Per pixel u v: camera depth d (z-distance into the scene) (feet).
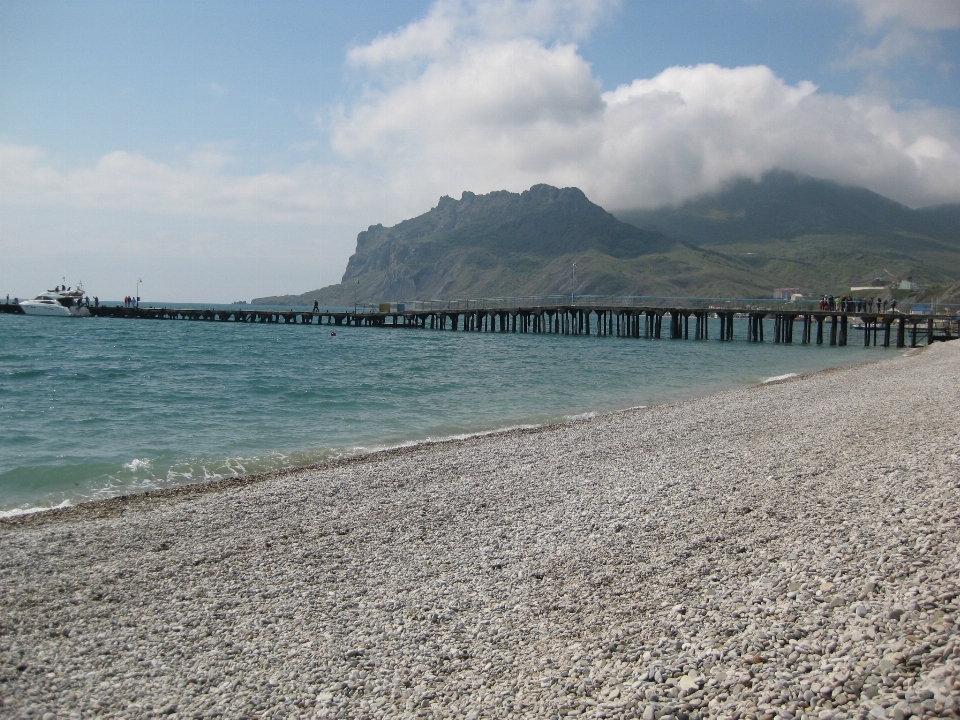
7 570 29.14
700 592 24.26
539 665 20.92
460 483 42.04
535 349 187.62
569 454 49.14
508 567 28.55
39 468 50.01
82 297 330.13
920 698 15.66
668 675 19.10
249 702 19.95
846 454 42.37
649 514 33.55
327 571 29.01
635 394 92.89
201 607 25.89
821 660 18.29
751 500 33.96
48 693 20.42
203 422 70.28
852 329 355.97
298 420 71.97
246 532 33.83
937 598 20.02
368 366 134.82
